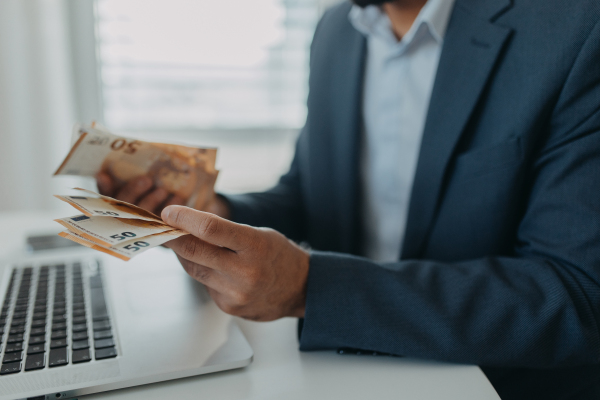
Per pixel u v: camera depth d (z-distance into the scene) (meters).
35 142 1.33
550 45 0.60
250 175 1.68
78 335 0.47
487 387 0.44
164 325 0.51
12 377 0.40
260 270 0.44
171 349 0.46
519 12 0.65
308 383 0.44
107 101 1.47
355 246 0.92
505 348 0.48
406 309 0.50
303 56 1.65
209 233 0.40
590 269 0.52
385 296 0.50
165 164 0.60
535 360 0.49
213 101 1.58
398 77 0.85
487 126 0.66
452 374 0.46
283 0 1.57
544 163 0.61
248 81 1.60
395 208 0.88
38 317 0.51
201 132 1.59
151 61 1.48
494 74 0.65
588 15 0.58
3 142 1.28
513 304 0.50
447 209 0.70
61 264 0.70
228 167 1.66
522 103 0.61
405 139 0.85
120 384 0.41
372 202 0.91
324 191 0.91
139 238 0.38
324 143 0.91
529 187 0.65
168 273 0.67
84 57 1.40
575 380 0.60
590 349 0.49
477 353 0.48
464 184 0.67
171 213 0.40
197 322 0.52
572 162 0.57
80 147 0.52
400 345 0.48
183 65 1.51
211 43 1.52
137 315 0.53
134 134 1.52
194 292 0.60
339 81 0.90
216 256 0.43
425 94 0.83
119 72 1.45
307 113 0.97
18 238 0.88
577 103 0.57
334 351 0.50
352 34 0.91
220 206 0.75
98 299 0.57
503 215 0.65
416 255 0.74
